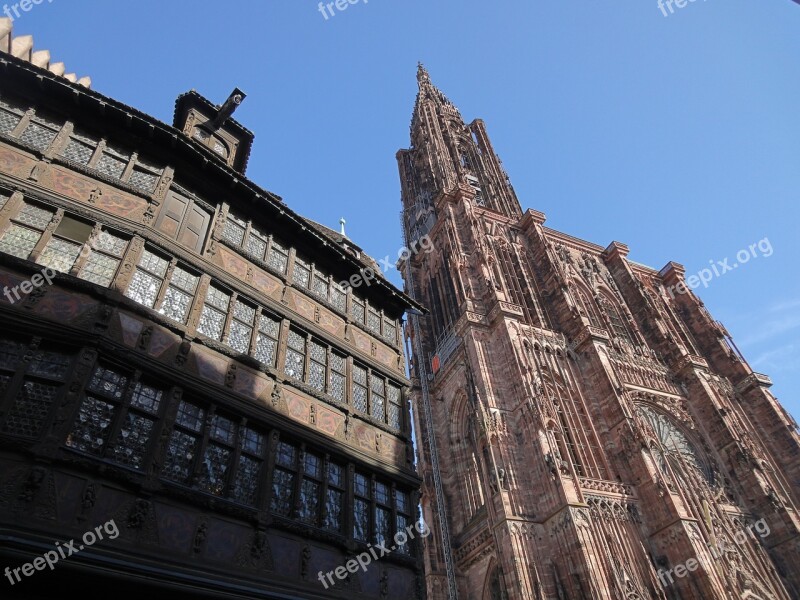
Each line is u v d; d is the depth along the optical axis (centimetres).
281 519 1356
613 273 7088
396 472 1808
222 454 1354
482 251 5878
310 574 1350
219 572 1155
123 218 1470
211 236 1708
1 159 1344
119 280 1346
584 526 3488
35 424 1048
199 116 2231
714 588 3375
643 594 3300
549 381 4712
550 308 5834
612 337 5822
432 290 6712
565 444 4128
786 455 5191
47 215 1351
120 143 1639
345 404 1786
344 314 2064
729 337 6347
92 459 1071
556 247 6762
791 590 4031
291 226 2025
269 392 1560
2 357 1092
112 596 1000
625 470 4244
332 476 1611
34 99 1505
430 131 8981
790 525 4297
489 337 5094
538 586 3269
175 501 1177
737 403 5625
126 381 1242
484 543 4103
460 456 4888
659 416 5153
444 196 6988
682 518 3709
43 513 962
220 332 1560
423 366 5791
